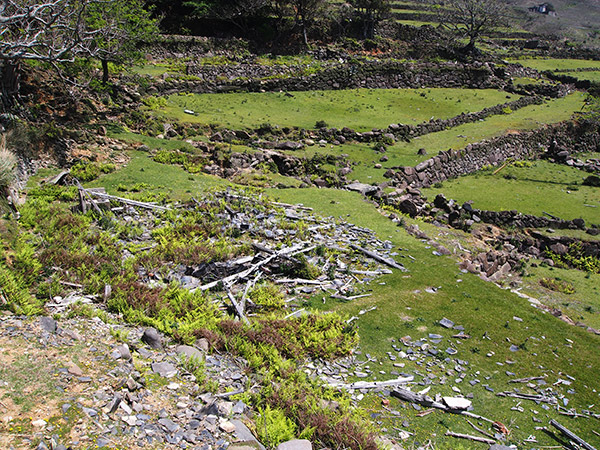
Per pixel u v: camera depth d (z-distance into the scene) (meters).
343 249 20.72
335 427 9.94
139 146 29.70
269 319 14.84
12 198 18.56
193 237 19.98
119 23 28.89
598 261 28.77
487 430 11.57
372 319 16.11
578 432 11.85
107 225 19.52
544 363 14.62
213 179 27.75
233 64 49.34
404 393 12.41
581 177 43.12
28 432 7.64
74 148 26.11
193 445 8.34
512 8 146.75
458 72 61.38
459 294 18.34
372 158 37.56
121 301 13.20
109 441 7.94
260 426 9.38
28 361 9.30
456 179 39.66
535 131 49.84
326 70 52.75
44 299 12.61
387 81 57.25
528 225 31.83
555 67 76.25
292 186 29.61
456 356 14.54
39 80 28.34
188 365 10.88
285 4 61.53
